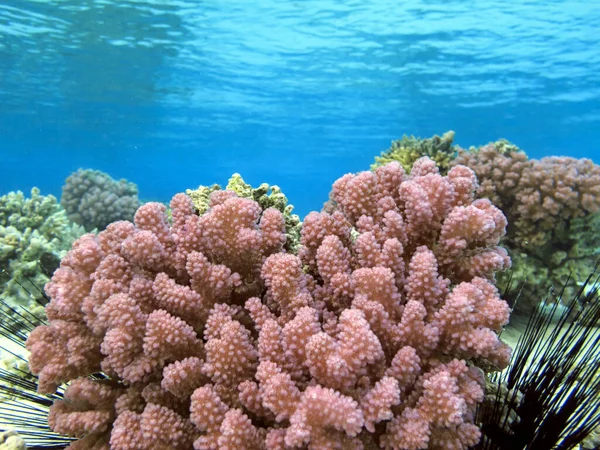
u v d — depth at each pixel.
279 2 20.00
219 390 1.76
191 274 2.02
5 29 21.09
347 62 26.92
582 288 2.48
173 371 1.71
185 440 1.75
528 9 19.98
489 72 26.81
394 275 1.98
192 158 61.12
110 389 1.95
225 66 27.34
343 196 2.48
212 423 1.64
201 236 2.20
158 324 1.77
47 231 7.05
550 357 2.24
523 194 5.89
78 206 10.93
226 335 1.77
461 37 22.97
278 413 1.58
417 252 2.02
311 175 75.75
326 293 2.13
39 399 2.47
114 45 23.22
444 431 1.70
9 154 58.78
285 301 1.99
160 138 46.62
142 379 1.87
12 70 26.36
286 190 88.06
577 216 5.83
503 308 1.82
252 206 2.16
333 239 2.11
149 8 19.53
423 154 7.63
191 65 26.69
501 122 37.59
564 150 50.00
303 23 22.25
